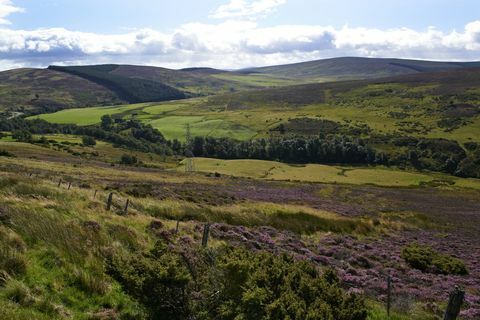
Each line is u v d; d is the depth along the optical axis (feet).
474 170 514.68
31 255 31.89
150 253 33.19
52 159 345.10
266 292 26.18
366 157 579.48
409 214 196.13
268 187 283.18
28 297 25.79
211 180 294.66
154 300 28.45
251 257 31.83
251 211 105.91
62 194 64.49
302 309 24.85
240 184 285.84
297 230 93.25
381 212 187.93
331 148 581.12
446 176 500.74
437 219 202.18
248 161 479.82
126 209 65.67
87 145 544.62
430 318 42.34
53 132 652.48
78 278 30.73
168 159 524.52
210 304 27.68
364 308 27.89
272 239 76.28
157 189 131.54
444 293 56.80
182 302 28.66
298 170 444.96
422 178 437.99
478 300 55.67
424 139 640.17
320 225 102.78
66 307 27.02
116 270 30.37
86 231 39.70
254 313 25.05
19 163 231.09
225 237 65.87
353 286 52.21
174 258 30.78
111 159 447.83
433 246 108.06
